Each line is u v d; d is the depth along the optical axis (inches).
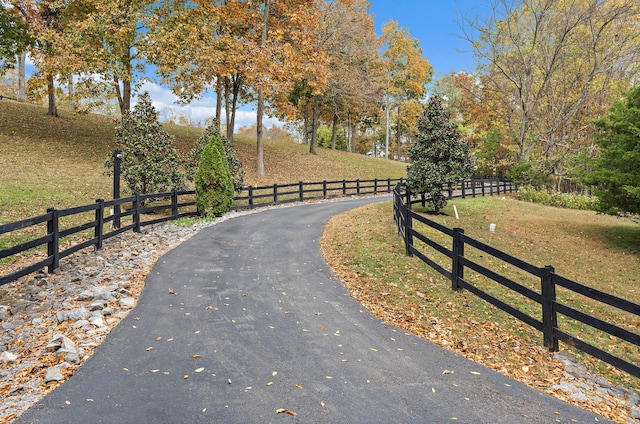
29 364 173.9
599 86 1262.3
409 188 721.0
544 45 1232.8
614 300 190.7
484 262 441.7
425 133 696.4
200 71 944.9
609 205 616.4
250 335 214.2
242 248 412.8
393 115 2052.2
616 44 1139.3
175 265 340.8
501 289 355.3
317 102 1574.8
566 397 174.2
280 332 219.6
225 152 695.1
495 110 1605.6
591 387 191.5
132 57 913.5
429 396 162.4
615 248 605.3
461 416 149.2
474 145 1930.4
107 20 800.9
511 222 715.4
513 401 163.2
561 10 1177.4
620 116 581.9
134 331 213.2
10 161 730.2
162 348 195.3
